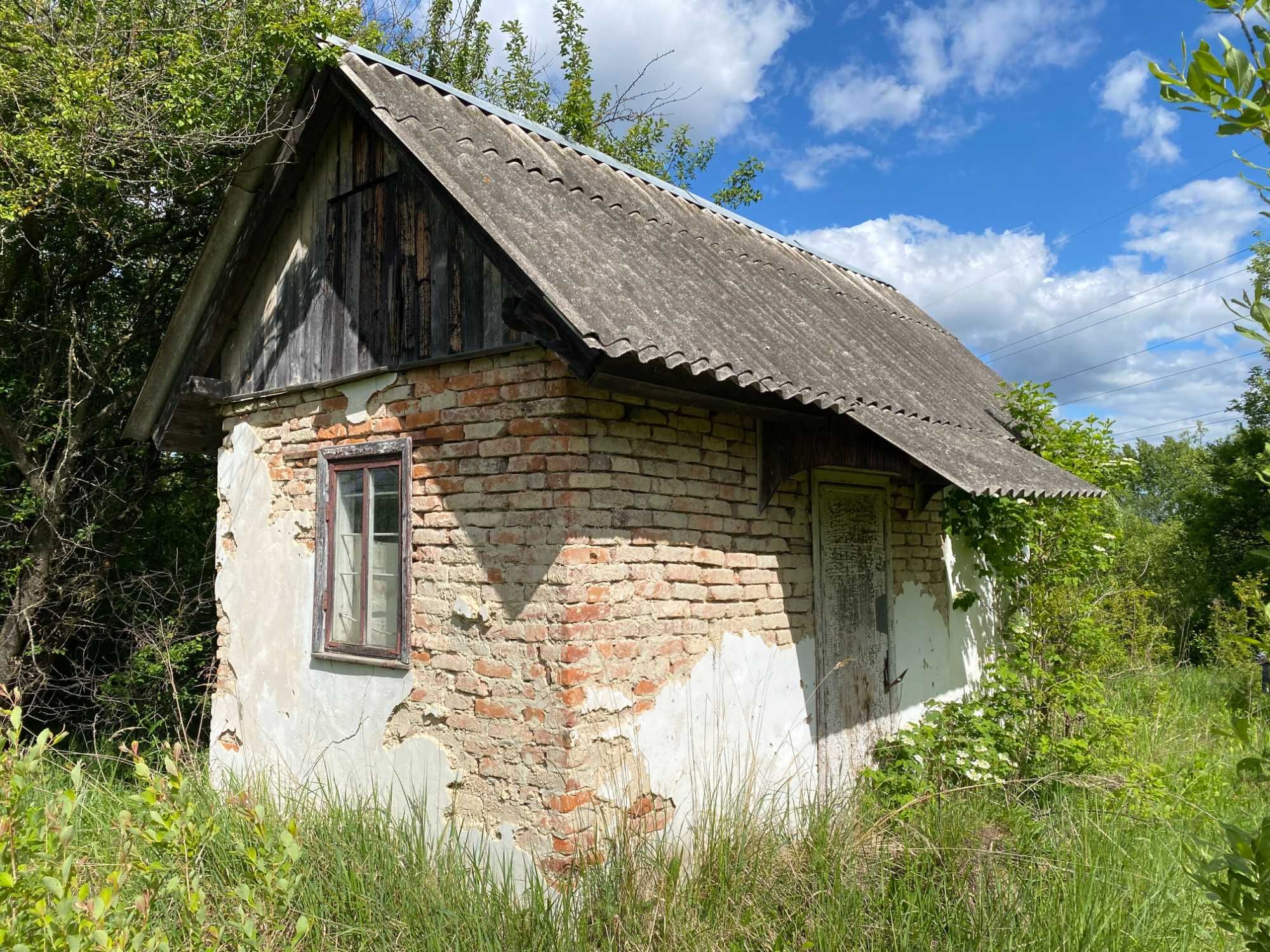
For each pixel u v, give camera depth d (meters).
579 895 4.37
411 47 13.84
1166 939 4.17
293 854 3.25
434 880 4.41
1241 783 6.59
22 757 3.25
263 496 6.61
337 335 6.10
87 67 7.53
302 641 6.14
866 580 6.83
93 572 9.34
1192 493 23.39
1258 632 10.69
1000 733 6.64
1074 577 8.42
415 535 5.46
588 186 6.42
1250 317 1.84
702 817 4.87
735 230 8.49
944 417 6.68
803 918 4.19
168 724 9.12
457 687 5.11
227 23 8.10
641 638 4.99
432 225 5.47
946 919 4.12
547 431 4.80
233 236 6.62
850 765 6.48
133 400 9.50
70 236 9.04
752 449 5.86
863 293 9.73
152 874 3.25
